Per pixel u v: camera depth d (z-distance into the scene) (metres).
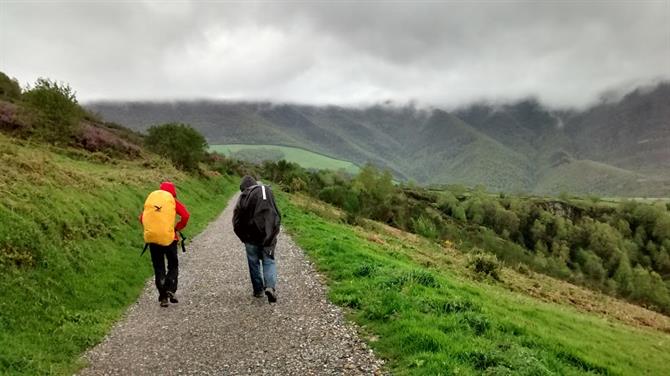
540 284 37.12
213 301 11.77
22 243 11.64
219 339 9.21
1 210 12.31
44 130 39.44
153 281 14.36
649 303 60.78
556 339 11.11
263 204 11.15
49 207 14.88
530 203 166.25
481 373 7.46
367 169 102.62
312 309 10.91
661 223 153.12
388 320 9.80
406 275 13.22
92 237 15.52
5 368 7.43
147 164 42.91
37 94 39.25
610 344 16.12
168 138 50.62
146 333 9.69
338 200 63.91
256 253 11.49
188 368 7.96
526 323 13.23
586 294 42.03
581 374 8.84
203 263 16.73
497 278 30.84
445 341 8.48
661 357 17.06
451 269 27.70
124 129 90.94
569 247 140.50
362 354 8.41
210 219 31.75
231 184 66.62
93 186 20.67
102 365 8.17
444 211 152.00
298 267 15.45
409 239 43.72
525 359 7.98
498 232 150.00
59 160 31.59
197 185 45.12
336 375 7.60
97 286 12.27
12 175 16.00
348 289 12.18
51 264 11.81
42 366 7.78
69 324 9.64
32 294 10.23
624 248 136.75
